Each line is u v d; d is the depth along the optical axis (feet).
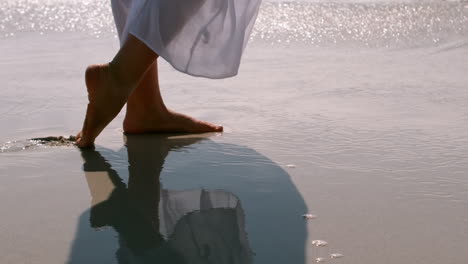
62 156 6.70
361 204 5.39
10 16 14.74
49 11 15.31
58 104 8.64
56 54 11.61
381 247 4.57
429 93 9.25
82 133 6.93
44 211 5.23
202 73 6.63
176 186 5.84
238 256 4.42
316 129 7.66
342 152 6.82
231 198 5.54
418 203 5.41
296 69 10.84
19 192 5.66
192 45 6.48
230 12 6.49
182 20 6.35
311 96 9.17
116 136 7.50
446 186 5.81
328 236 4.75
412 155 6.70
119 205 5.37
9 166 6.36
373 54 11.96
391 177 6.06
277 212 5.22
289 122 7.96
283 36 13.39
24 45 12.37
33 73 10.29
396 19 14.39
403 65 11.07
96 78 6.55
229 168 6.33
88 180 5.98
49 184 5.87
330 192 5.67
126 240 4.68
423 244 4.62
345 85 9.75
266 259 4.38
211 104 8.78
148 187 5.81
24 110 8.36
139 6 6.31
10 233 4.80
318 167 6.36
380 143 7.11
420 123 7.86
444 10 14.90
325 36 13.33
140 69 6.55
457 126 7.72
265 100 8.96
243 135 7.48
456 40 12.84
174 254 4.46
